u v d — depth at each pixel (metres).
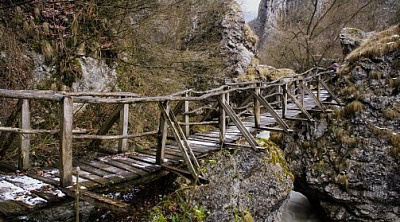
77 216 2.48
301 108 8.58
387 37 11.68
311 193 11.13
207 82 12.62
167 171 4.77
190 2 11.37
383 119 10.34
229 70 14.59
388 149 9.97
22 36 6.67
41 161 5.72
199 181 4.52
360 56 11.60
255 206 6.66
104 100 3.90
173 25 11.38
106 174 4.24
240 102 12.62
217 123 6.18
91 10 7.68
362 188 10.11
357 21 25.92
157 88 9.68
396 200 9.84
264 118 9.05
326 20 25.53
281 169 7.59
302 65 23.61
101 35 8.42
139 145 7.75
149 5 9.24
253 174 6.86
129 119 8.04
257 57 17.02
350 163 10.26
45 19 7.20
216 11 14.37
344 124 10.72
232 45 14.88
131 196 5.55
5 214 2.96
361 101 10.84
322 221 10.92
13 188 3.57
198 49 12.80
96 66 8.05
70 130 3.60
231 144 5.91
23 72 6.34
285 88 8.60
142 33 9.74
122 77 8.77
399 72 10.67
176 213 5.07
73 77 7.36
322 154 10.73
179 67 11.20
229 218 5.87
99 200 3.38
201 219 5.23
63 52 7.24
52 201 3.29
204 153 5.56
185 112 6.75
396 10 26.28
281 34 26.25
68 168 3.60
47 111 6.58
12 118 4.43
